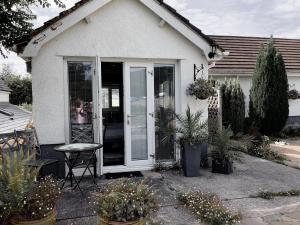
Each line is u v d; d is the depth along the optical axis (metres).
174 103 7.25
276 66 11.39
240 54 14.50
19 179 3.54
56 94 6.31
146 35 6.79
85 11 6.13
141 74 6.97
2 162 4.05
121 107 8.18
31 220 3.49
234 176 6.54
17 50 5.88
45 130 6.26
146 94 7.00
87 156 6.45
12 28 7.07
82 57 6.51
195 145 6.46
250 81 13.52
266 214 4.52
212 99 8.10
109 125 8.02
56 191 4.01
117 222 3.26
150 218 4.10
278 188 5.68
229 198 5.16
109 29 6.55
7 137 5.45
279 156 8.49
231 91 11.25
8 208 3.44
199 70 7.18
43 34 5.93
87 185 5.83
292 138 11.94
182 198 4.97
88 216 4.44
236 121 11.20
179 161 7.12
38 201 3.54
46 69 6.24
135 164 6.93
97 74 6.39
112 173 6.73
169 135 6.87
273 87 11.37
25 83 27.44
